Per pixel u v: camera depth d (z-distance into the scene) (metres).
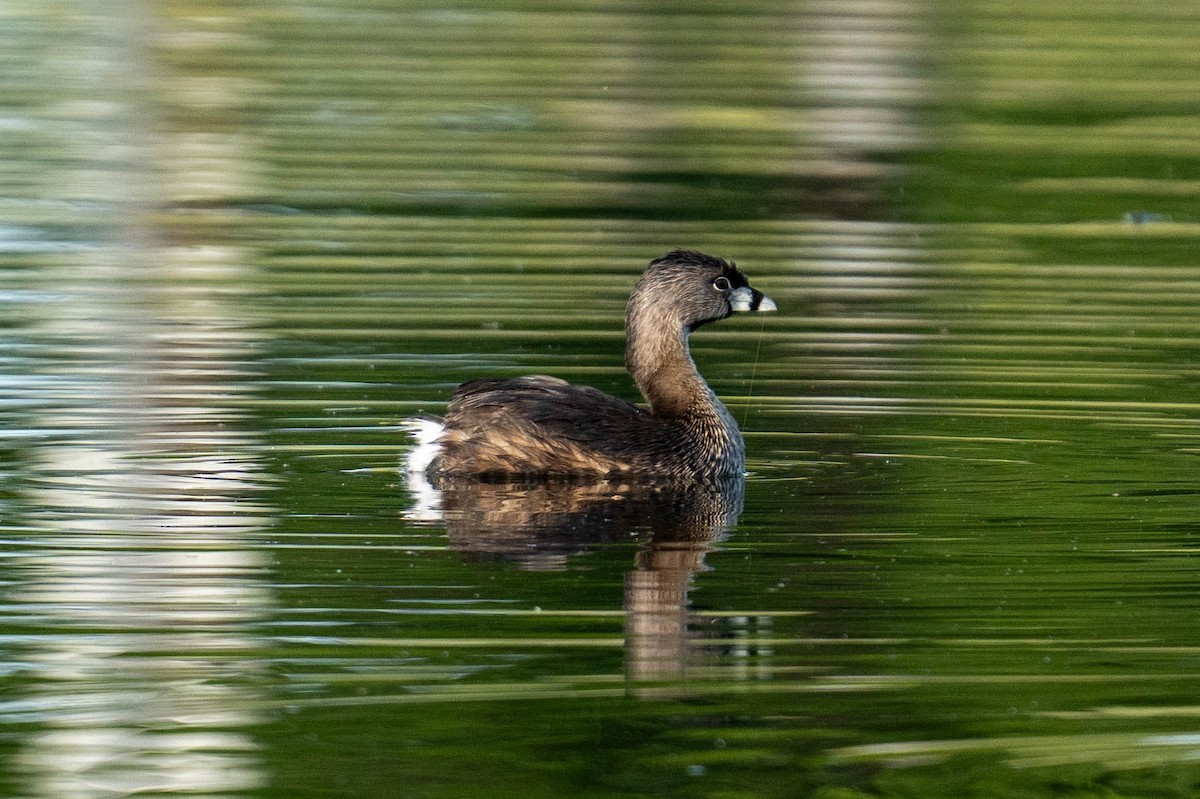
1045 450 14.03
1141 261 20.98
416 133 26.94
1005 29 34.88
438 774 8.37
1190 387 15.84
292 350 16.83
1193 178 25.09
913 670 9.58
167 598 10.49
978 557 11.41
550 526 12.12
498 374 16.11
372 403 15.17
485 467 13.42
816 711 9.08
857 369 16.53
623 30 34.53
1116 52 32.75
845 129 27.38
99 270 19.91
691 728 8.88
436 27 34.75
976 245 21.69
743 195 23.73
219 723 8.85
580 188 23.92
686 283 14.44
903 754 8.62
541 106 28.64
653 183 24.23
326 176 24.47
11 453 13.48
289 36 33.75
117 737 8.69
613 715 9.01
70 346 16.78
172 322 17.77
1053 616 10.37
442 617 10.24
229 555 11.27
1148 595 10.71
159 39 33.28
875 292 19.41
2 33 33.66
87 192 23.56
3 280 19.38
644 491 13.18
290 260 20.48
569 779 8.34
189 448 13.77
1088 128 27.70
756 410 15.21
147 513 12.11
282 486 12.88
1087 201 23.91
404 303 18.64
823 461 13.88
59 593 10.54
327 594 10.59
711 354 17.06
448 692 9.23
